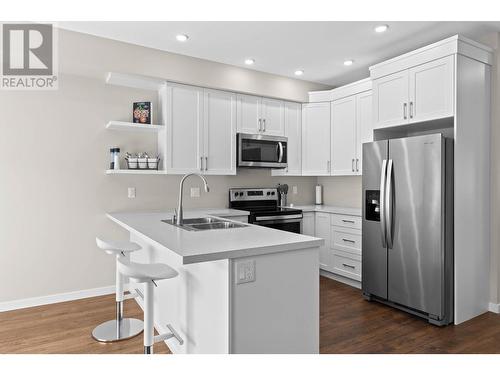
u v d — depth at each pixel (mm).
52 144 3246
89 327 2705
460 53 2811
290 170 4473
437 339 2521
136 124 3340
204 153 3736
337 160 4262
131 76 3307
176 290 2275
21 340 2475
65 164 3305
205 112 3752
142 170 3395
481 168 3031
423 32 3064
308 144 4520
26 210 3141
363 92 3924
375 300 3367
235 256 1604
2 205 3049
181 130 3596
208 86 3729
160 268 2004
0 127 3033
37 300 3178
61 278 3293
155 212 3646
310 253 1899
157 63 3422
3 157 3047
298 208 4297
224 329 1664
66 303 3242
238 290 1648
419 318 2930
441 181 2723
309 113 4512
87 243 3416
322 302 3338
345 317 2949
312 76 4328
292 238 1928
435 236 2756
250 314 1685
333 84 4672
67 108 3309
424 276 2840
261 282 1719
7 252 3066
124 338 2482
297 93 4426
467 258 2910
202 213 3500
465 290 2893
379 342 2467
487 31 3055
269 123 4258
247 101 4078
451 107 2822
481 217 3041
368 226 3350
